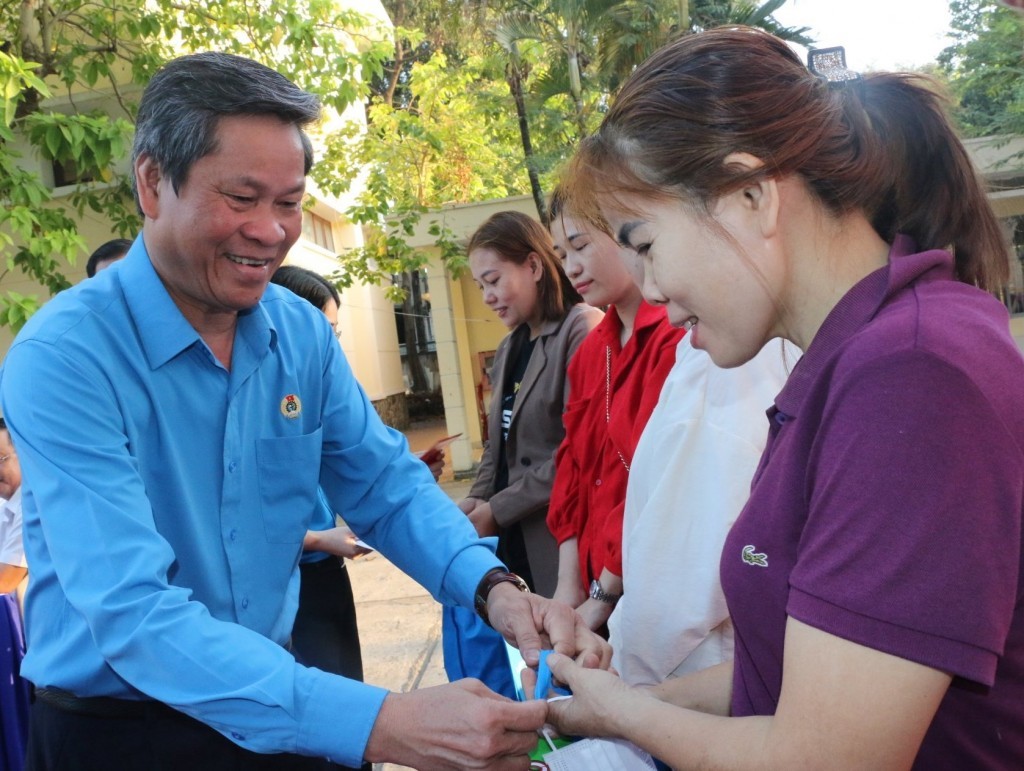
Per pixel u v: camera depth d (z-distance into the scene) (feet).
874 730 2.55
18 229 14.40
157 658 3.98
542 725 4.09
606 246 7.06
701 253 3.07
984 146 25.18
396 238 29.63
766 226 3.02
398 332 64.34
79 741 4.73
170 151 4.33
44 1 18.28
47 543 4.22
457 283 35.37
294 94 4.57
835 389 2.82
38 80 13.99
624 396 6.79
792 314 3.20
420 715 3.87
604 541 6.69
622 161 3.16
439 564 5.64
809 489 2.96
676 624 5.00
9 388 4.39
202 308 4.97
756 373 5.02
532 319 9.57
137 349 4.74
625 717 3.72
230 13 20.51
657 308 6.95
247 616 5.20
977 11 31.78
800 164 2.98
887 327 2.77
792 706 2.72
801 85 3.08
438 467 10.12
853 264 3.11
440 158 38.81
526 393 9.28
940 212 3.14
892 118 3.13
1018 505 2.56
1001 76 30.68
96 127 15.16
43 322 4.51
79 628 4.55
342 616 8.39
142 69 19.45
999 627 2.52
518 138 52.26
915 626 2.49
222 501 5.07
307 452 5.44
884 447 2.59
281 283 9.10
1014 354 2.73
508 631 5.16
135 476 4.43
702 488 4.96
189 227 4.43
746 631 3.33
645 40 31.19
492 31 34.76
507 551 9.46
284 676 3.95
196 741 4.78
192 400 4.95
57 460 4.19
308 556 8.14
